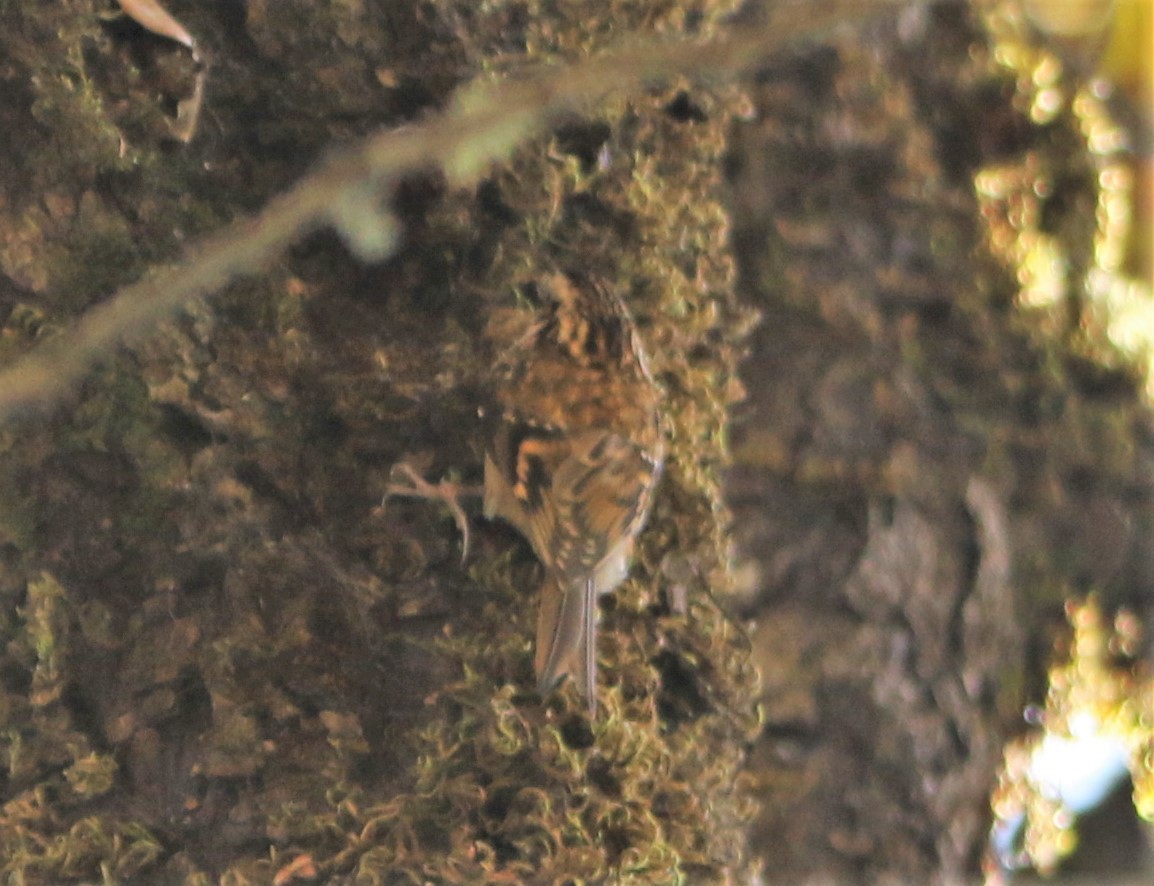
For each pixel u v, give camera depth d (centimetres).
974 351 709
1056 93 712
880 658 706
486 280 695
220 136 694
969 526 708
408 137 677
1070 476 710
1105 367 711
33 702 693
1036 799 711
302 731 693
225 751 693
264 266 693
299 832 693
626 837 693
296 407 694
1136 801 712
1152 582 711
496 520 695
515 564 695
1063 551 710
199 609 694
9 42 693
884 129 708
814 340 707
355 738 693
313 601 694
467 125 677
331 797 693
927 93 710
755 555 706
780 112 707
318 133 694
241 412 693
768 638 705
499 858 693
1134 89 711
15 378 677
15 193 693
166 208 694
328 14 693
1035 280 712
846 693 706
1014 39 711
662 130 698
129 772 693
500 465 695
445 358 695
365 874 692
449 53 694
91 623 693
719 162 704
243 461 693
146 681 693
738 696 698
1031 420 709
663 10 696
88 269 693
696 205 698
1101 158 712
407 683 693
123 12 693
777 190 707
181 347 693
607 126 696
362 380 694
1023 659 711
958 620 708
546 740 693
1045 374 710
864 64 707
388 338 695
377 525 694
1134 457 711
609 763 694
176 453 693
